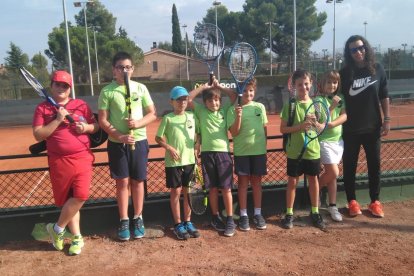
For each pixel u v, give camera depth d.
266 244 3.81
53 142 3.56
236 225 4.29
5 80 30.23
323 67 29.81
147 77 44.44
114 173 3.85
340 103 4.38
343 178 4.57
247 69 4.14
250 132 4.09
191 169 4.05
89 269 3.41
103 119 3.76
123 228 3.95
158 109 17.72
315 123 3.93
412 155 7.27
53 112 3.63
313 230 4.12
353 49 4.26
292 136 4.13
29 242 3.99
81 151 3.62
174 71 44.31
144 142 3.94
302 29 50.38
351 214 4.44
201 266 3.40
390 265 3.35
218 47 4.28
